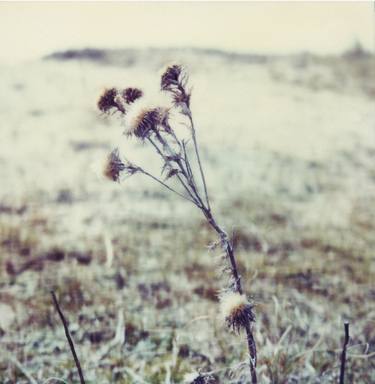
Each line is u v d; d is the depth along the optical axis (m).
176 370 0.76
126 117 0.53
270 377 0.70
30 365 0.78
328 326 0.90
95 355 0.81
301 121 3.52
